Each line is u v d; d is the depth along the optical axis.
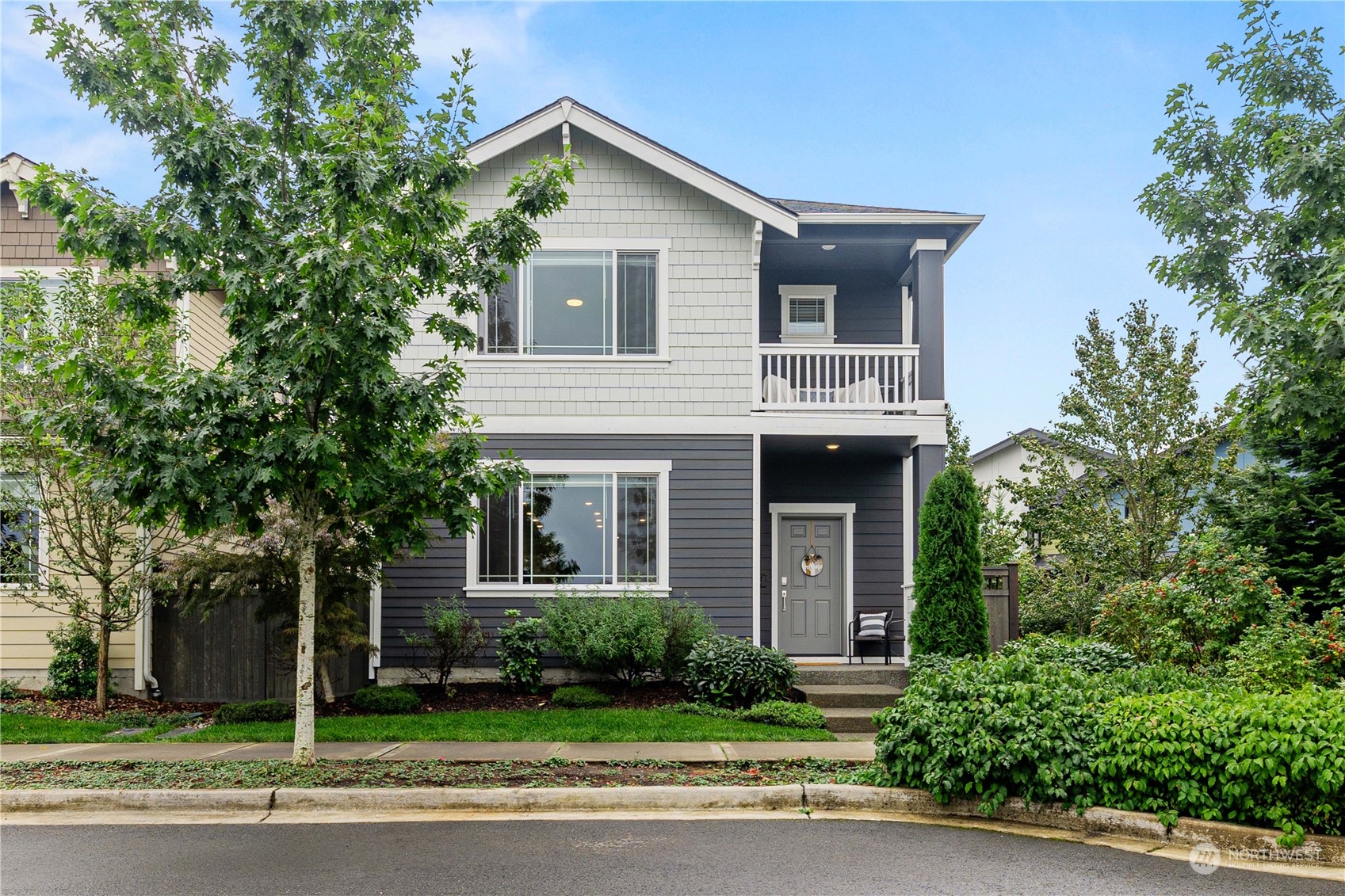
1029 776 7.22
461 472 9.25
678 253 14.44
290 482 8.64
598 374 14.23
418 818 7.46
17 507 12.55
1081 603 17.03
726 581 14.04
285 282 8.09
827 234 14.70
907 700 7.89
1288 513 12.55
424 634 13.77
